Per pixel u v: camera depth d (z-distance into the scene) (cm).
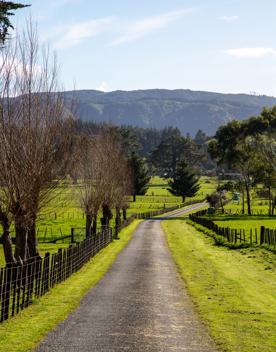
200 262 3516
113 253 4178
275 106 11169
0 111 1916
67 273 2694
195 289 2322
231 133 11338
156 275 2839
